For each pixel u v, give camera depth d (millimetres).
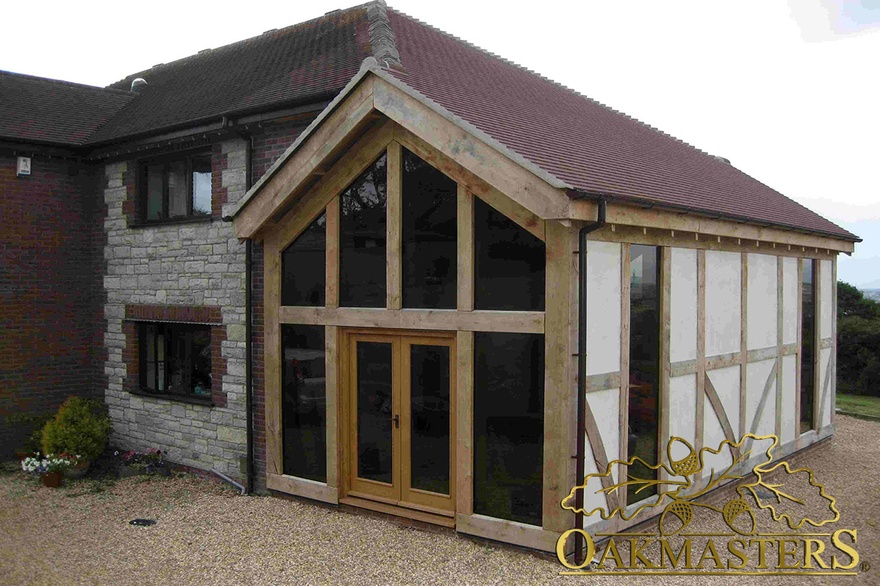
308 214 8547
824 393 12117
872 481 10125
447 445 7543
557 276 6645
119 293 11461
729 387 9305
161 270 10766
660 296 7938
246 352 9453
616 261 7227
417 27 11922
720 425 9062
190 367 10727
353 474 8359
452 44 11953
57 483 9953
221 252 9891
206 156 10312
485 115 7711
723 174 12594
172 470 10641
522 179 6477
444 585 6285
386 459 8062
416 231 7672
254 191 8570
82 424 10547
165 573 6754
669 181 8891
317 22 12781
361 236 8156
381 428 8102
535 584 6238
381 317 7875
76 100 13109
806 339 11664
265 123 9266
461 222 7246
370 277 8094
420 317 7551
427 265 7598
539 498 6844
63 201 11664
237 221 8852
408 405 7820
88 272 11953
